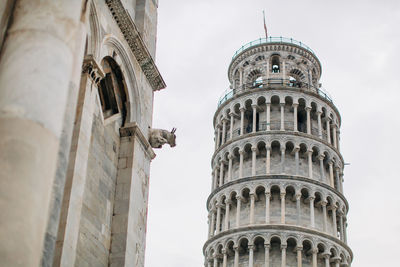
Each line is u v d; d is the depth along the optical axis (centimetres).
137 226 1870
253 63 7362
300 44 7500
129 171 1883
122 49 1959
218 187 6475
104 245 1703
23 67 891
